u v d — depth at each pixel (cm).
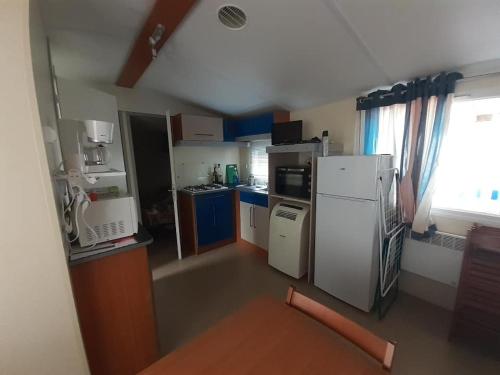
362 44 162
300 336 88
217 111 370
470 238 156
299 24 154
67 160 133
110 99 227
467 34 137
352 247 198
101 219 135
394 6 127
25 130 87
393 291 220
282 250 263
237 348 83
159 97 329
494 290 151
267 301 108
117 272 134
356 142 236
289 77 226
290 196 262
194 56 216
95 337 130
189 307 217
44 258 96
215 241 342
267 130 309
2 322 92
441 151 185
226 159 394
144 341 148
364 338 83
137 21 172
